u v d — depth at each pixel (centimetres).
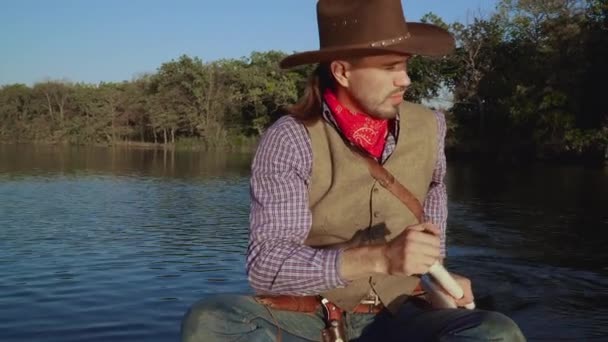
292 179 219
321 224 226
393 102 220
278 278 205
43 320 693
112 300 778
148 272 939
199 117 6300
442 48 223
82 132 7062
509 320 200
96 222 1457
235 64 6381
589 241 1277
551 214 1664
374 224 226
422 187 238
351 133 225
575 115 3219
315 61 220
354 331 230
